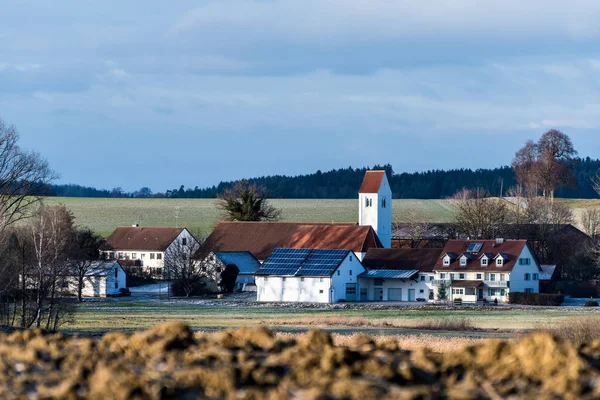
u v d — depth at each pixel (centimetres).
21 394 6066
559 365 6191
